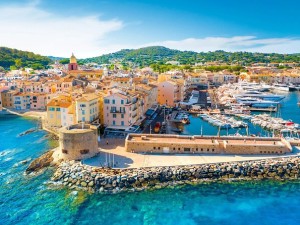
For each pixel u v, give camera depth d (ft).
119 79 597.93
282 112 589.73
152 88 527.40
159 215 220.84
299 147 320.09
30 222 211.82
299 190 256.32
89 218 216.54
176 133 404.77
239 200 241.14
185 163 277.44
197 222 214.07
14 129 453.58
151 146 304.30
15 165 302.25
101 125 384.47
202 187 257.14
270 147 299.58
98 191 248.32
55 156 305.12
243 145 299.79
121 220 214.48
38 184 261.65
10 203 233.96
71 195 244.22
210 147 301.43
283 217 221.05
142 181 256.52
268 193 251.19
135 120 402.52
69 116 409.08
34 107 597.93
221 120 475.72
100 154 301.02
